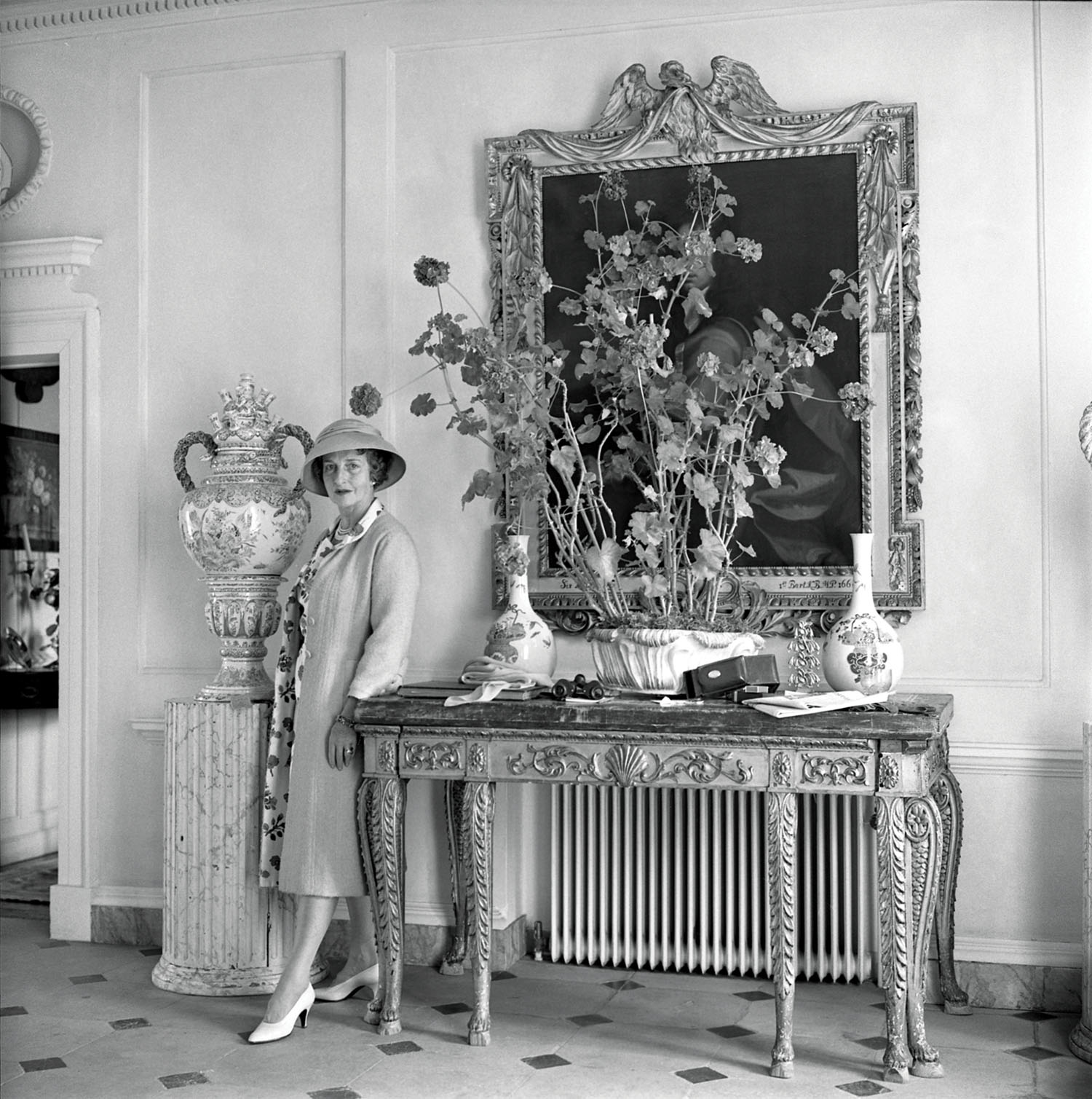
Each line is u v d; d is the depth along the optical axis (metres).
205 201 5.03
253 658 4.50
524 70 4.74
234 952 4.29
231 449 4.49
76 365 5.09
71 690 5.05
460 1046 3.76
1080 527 4.20
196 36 5.05
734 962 4.41
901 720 3.43
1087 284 4.23
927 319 4.36
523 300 4.65
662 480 4.04
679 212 4.54
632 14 4.64
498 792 4.58
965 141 4.35
